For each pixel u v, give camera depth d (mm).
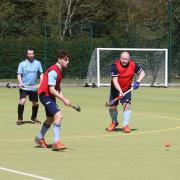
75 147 22453
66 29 92125
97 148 22203
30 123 31109
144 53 71438
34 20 91250
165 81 69312
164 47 74125
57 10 92312
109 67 71375
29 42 73188
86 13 97500
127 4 97062
